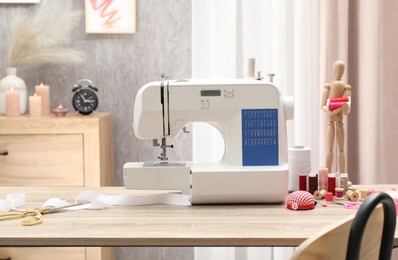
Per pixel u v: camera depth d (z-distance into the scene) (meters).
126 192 2.27
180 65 3.73
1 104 3.41
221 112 2.11
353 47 3.66
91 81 3.72
